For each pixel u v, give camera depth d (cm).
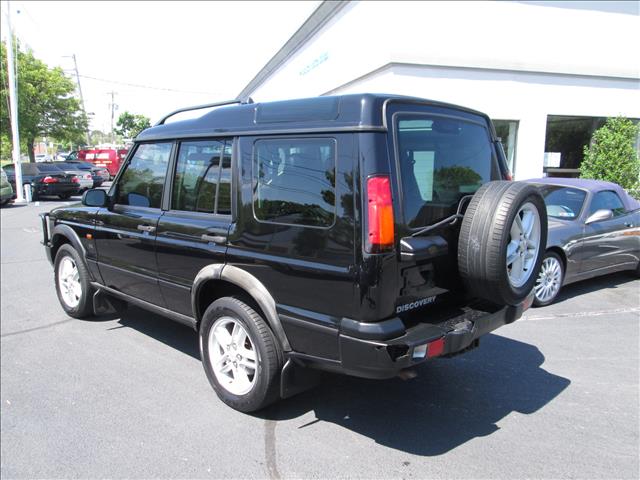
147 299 445
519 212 317
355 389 399
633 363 441
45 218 590
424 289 309
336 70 1392
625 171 916
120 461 310
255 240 329
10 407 378
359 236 278
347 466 300
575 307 599
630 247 691
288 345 322
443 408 367
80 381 418
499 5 1073
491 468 296
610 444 320
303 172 306
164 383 411
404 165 296
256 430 340
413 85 1052
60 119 3359
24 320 575
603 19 1116
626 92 1130
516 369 431
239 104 372
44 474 299
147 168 439
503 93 1106
